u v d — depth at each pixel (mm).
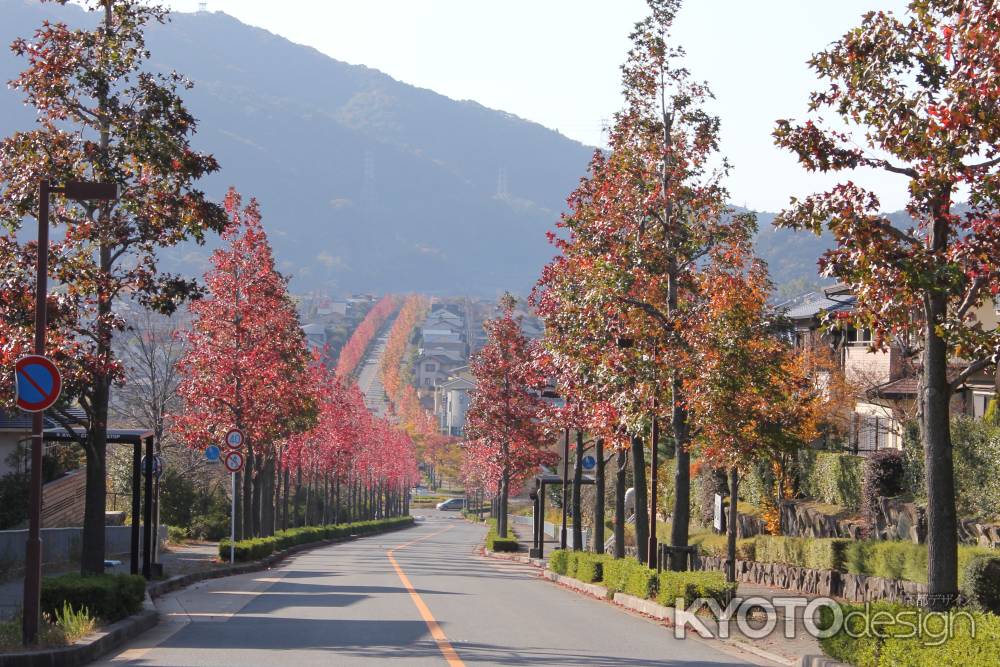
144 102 21281
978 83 12422
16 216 20609
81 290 20344
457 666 12250
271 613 18844
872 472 28062
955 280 12953
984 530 21703
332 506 84938
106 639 13531
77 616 13984
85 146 20891
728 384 23062
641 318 24344
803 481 35062
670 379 23516
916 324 14297
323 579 29172
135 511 22594
